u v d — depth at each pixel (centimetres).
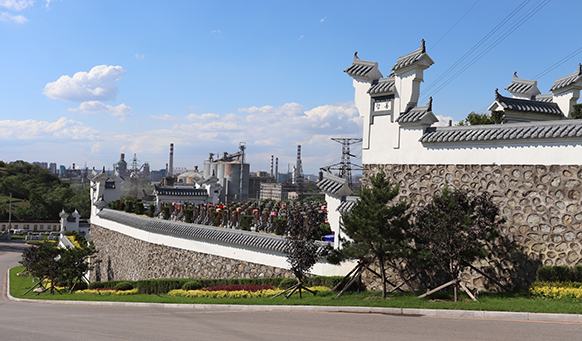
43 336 1205
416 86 1780
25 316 1758
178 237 2775
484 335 979
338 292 1761
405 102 1798
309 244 1733
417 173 1747
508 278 1477
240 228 2612
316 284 1930
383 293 1548
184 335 1138
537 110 1911
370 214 1490
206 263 2539
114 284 2995
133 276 3253
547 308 1143
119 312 1769
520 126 1468
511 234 1472
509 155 1486
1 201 11462
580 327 1012
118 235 3675
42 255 3625
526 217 1439
